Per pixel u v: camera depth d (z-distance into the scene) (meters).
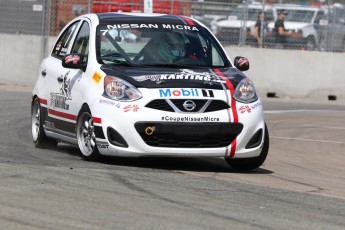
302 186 32.56
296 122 61.09
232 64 37.84
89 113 34.72
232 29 85.38
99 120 33.88
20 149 39.59
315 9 85.81
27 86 83.62
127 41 37.09
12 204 24.77
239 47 84.38
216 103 33.72
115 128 33.34
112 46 36.75
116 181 29.94
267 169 37.59
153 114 33.00
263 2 85.38
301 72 84.19
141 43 37.09
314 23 85.56
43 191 27.06
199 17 85.19
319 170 38.78
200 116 33.25
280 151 45.62
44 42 84.06
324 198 29.56
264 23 85.44
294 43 85.56
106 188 28.28
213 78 34.78
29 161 34.28
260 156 35.25
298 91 84.19
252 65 84.25
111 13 39.81
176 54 36.91
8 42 83.75
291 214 25.83
